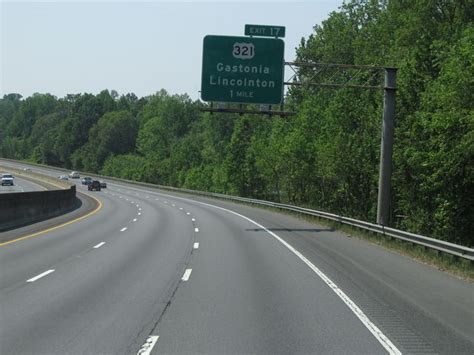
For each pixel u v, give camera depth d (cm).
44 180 10950
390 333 838
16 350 732
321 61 7362
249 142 9262
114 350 733
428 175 3838
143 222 3347
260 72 2688
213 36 2686
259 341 780
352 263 1675
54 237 2312
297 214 4294
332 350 743
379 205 2606
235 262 1634
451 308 1042
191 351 730
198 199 7069
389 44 5831
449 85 3059
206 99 2688
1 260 1617
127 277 1341
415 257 1872
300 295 1132
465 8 4719
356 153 5222
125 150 17762
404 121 4331
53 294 1120
